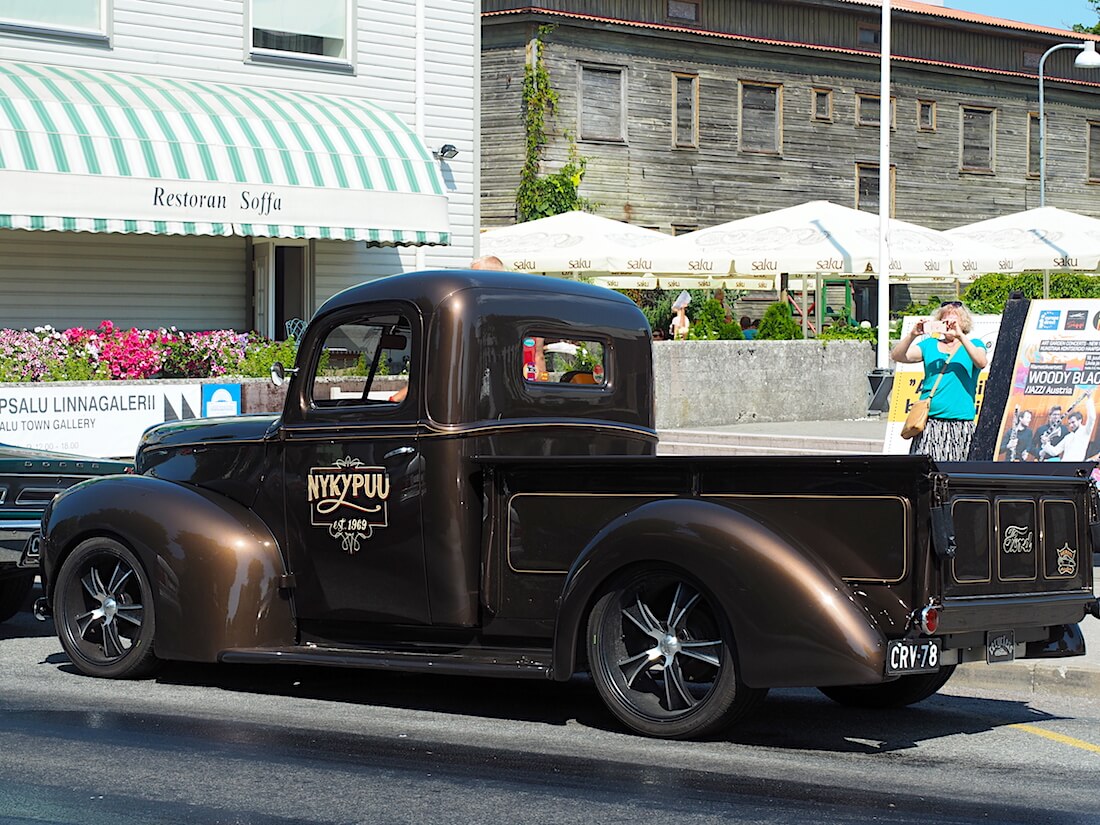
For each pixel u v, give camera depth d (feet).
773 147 129.18
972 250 81.61
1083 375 37.60
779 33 128.88
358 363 25.79
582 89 117.70
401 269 70.90
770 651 21.08
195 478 27.43
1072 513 23.93
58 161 54.24
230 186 58.03
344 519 25.38
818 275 90.43
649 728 22.66
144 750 21.76
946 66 140.05
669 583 22.52
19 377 53.57
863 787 20.02
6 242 60.70
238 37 66.28
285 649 25.80
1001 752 22.49
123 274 63.72
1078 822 18.42
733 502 22.04
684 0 123.13
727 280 112.37
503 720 24.26
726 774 20.56
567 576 23.03
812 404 75.92
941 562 20.83
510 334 25.27
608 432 26.81
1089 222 87.97
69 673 28.14
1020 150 147.13
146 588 26.68
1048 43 148.25
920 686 25.17
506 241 91.09
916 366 42.86
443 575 24.30
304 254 68.39
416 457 24.53
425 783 19.94
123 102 57.57
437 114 71.67
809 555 21.22
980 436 38.29
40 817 18.16
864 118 135.44
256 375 58.39
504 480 24.06
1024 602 22.49
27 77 57.16
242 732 23.06
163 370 57.57
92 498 27.30
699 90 124.16
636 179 120.57
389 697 26.30
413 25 70.95
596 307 27.04
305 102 64.44
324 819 18.17
